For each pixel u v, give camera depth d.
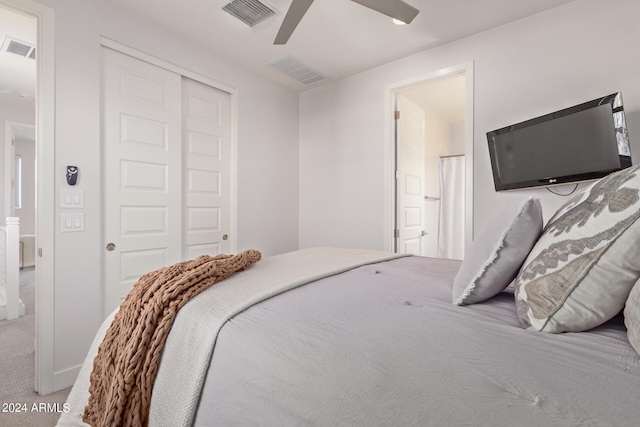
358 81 3.20
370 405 0.51
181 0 2.12
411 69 2.84
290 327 0.73
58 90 1.86
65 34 1.89
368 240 3.12
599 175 1.89
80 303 1.94
